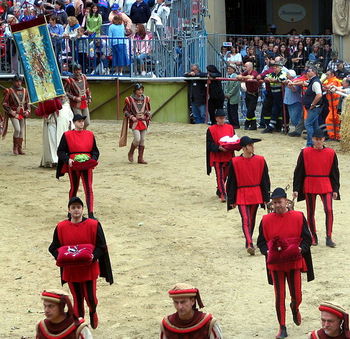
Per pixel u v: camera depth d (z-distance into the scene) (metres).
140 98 35.41
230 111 43.38
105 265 17.77
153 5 48.84
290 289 17.73
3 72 46.84
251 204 23.12
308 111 37.06
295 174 23.69
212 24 55.81
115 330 18.28
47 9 47.06
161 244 24.50
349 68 48.34
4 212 28.14
